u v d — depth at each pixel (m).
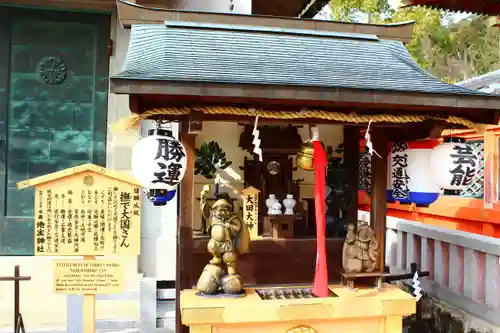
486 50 18.56
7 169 6.08
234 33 4.22
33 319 5.81
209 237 4.05
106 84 6.24
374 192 4.26
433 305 5.38
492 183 8.51
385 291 4.01
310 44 4.26
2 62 6.05
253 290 3.99
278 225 4.23
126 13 4.25
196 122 3.47
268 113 3.56
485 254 4.68
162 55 3.64
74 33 6.19
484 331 4.50
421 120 3.81
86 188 3.89
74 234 3.88
